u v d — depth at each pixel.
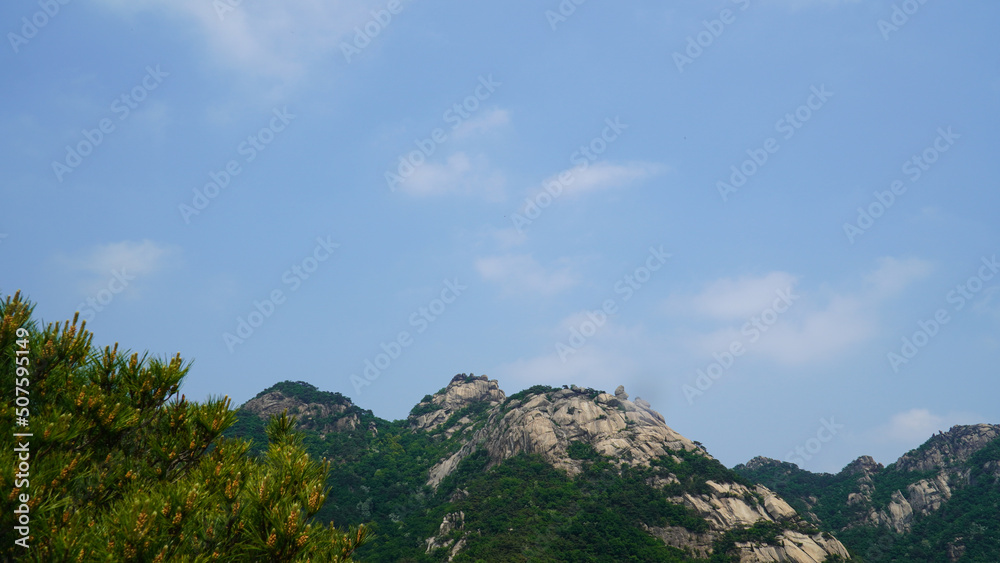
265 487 10.27
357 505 110.06
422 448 149.38
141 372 11.88
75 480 9.70
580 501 97.38
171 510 9.38
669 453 113.50
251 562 9.70
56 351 11.05
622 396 137.00
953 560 102.00
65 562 8.31
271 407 153.38
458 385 192.38
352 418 157.50
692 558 84.69
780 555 85.81
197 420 11.80
